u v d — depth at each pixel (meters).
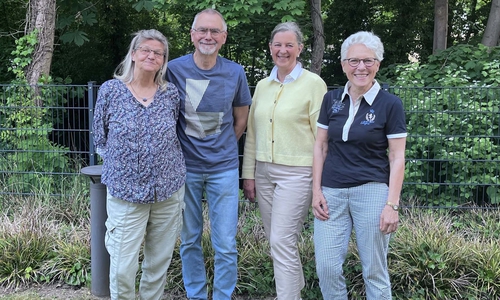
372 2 12.59
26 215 4.55
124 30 11.81
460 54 6.65
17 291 3.80
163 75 2.81
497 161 4.71
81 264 3.93
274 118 3.03
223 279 3.22
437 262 3.67
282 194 3.04
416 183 4.71
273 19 8.69
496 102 4.75
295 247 3.11
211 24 2.86
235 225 3.18
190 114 2.99
